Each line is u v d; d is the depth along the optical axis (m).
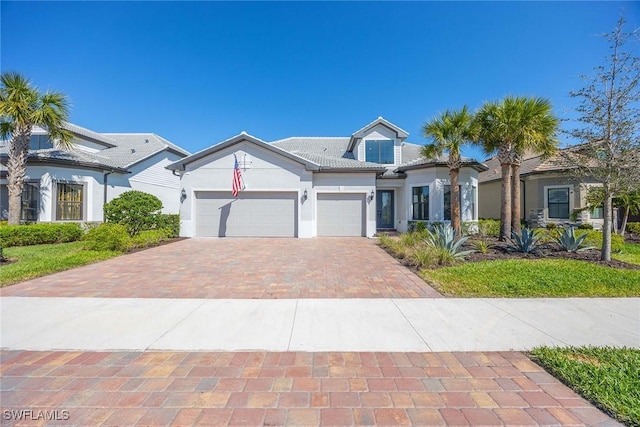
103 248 11.52
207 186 17.17
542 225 18.25
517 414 2.73
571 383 3.15
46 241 14.17
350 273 8.38
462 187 18.23
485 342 4.20
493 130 13.38
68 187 16.61
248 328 4.67
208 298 6.17
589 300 5.97
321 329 4.63
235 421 2.63
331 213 17.83
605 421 2.65
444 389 3.12
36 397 2.97
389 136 21.05
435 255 9.20
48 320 4.97
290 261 10.13
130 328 4.66
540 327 4.68
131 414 2.72
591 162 9.16
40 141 18.78
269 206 17.28
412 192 19.22
